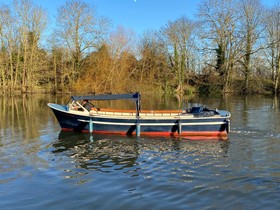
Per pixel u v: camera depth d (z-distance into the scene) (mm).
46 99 41594
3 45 49500
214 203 8016
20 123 20641
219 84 54156
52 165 11352
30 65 51688
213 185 9211
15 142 15133
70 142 15125
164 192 8742
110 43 50219
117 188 9078
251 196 8406
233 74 52531
